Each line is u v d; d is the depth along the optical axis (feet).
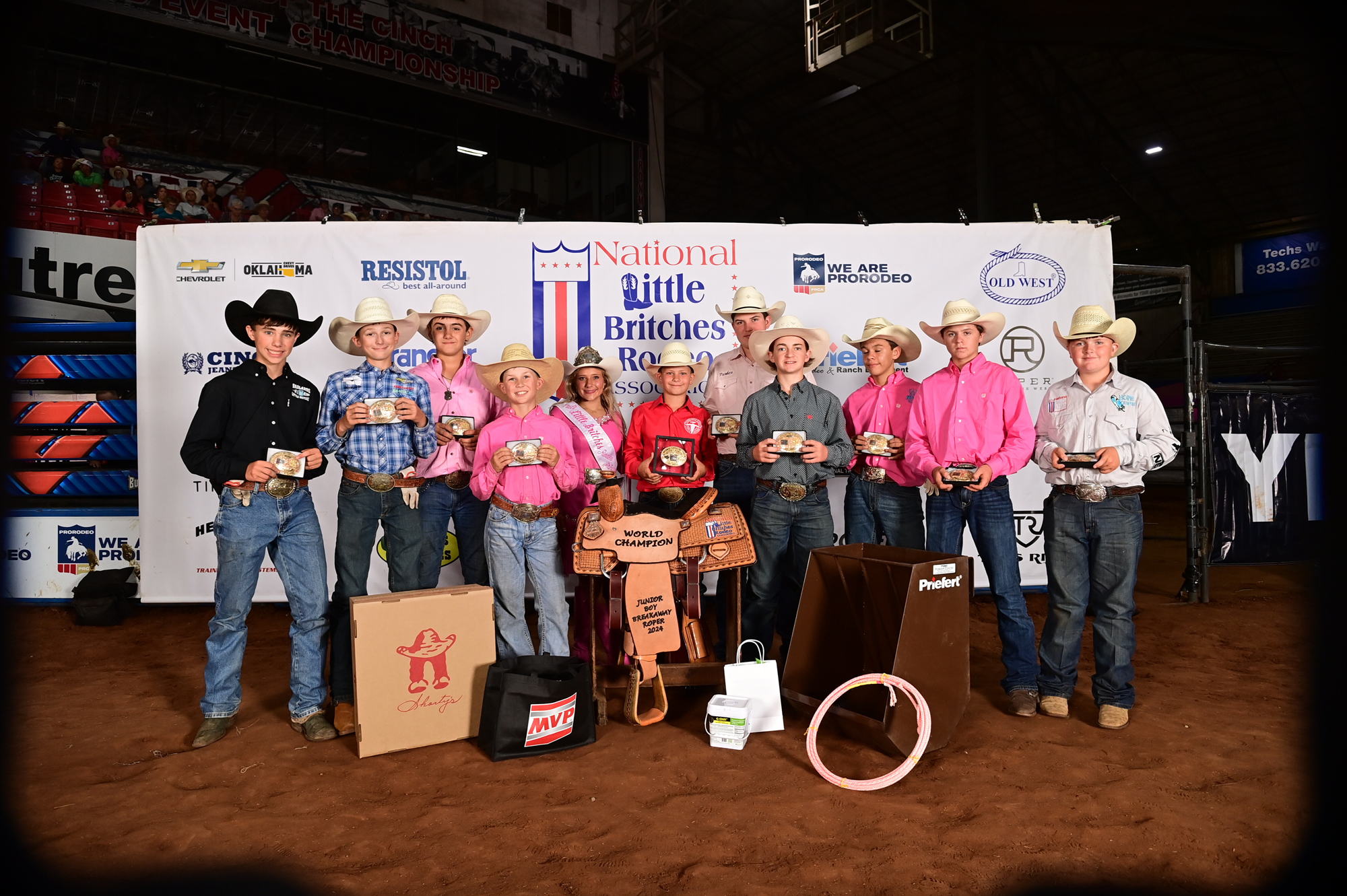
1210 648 15.33
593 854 7.67
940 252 17.85
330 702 12.14
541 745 10.36
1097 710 11.83
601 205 57.00
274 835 8.13
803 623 11.59
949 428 12.14
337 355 17.43
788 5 52.13
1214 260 74.13
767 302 17.75
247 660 15.24
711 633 17.29
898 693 9.89
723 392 16.01
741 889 6.97
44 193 36.94
